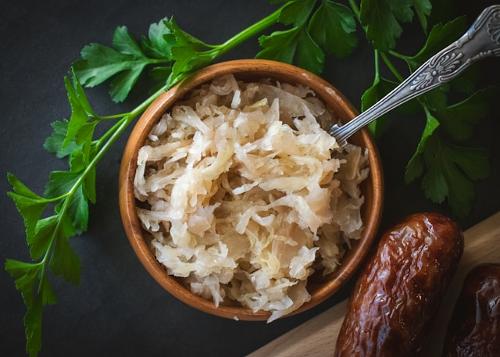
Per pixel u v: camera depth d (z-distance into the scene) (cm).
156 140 47
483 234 52
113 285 53
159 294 53
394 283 47
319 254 49
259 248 47
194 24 53
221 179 47
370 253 53
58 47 52
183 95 48
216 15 53
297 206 47
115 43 51
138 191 47
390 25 49
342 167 49
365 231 48
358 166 48
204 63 48
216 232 47
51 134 52
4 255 52
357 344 47
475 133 54
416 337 47
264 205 47
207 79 47
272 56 50
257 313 47
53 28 52
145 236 48
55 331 53
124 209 47
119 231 53
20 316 53
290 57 50
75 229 50
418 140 54
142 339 53
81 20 52
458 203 51
